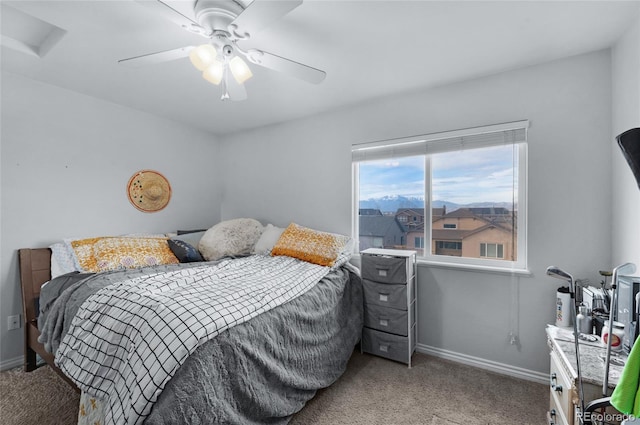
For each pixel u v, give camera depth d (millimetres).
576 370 1152
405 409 1792
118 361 1259
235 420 1243
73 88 2484
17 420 1683
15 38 1899
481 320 2275
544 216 2041
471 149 2316
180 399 1070
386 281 2373
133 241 2484
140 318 1290
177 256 2564
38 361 2242
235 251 2906
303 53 1905
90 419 1266
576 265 1946
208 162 3727
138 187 2998
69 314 1594
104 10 1484
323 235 2648
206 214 3699
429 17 1543
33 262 2248
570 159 1959
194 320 1238
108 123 2766
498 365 2205
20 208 2279
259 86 2408
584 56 1912
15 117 2250
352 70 2137
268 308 1561
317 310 1924
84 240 2363
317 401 1867
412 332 2412
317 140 3098
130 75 2246
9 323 2234
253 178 3590
